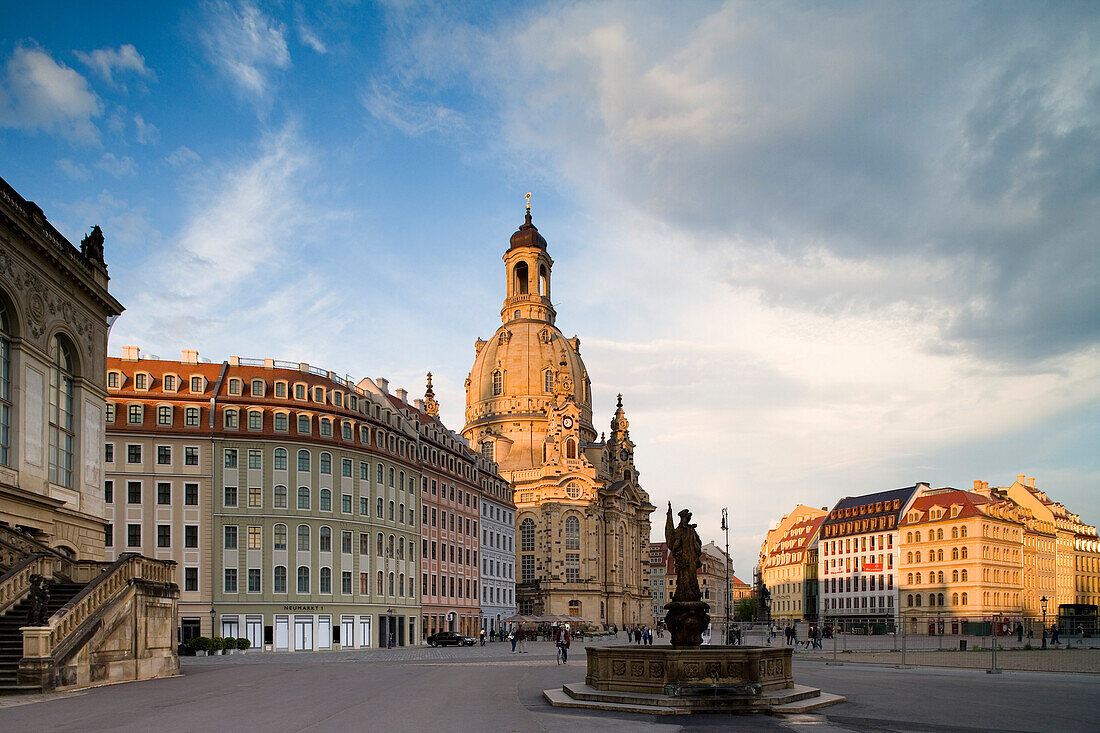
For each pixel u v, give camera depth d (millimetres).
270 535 97688
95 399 59812
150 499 94438
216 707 33156
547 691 39438
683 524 42594
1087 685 46781
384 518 109750
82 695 37344
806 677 52906
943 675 55406
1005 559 171125
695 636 41094
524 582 197500
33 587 39906
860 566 188625
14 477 49188
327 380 107875
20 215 49281
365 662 70625
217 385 99438
